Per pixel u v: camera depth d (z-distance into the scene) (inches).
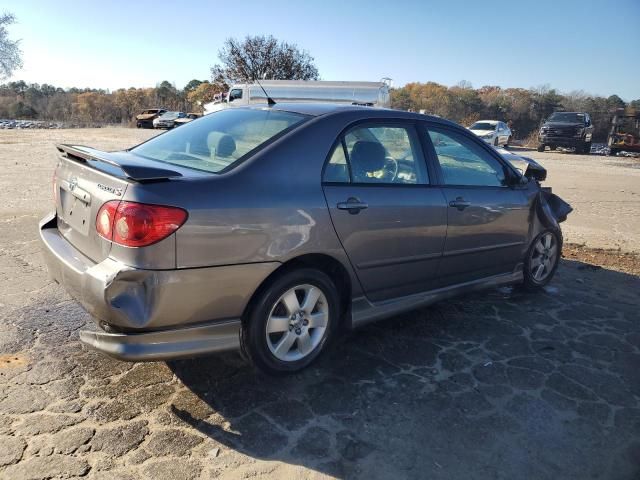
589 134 1219.9
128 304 102.7
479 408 122.5
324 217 125.6
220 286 111.3
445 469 102.2
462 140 169.6
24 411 111.0
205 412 115.3
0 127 1610.5
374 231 136.4
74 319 155.6
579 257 260.2
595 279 223.9
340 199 129.2
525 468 103.7
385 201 138.5
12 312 157.9
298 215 120.7
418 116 158.4
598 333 166.9
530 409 123.2
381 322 167.0
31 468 94.8
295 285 125.0
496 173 179.0
